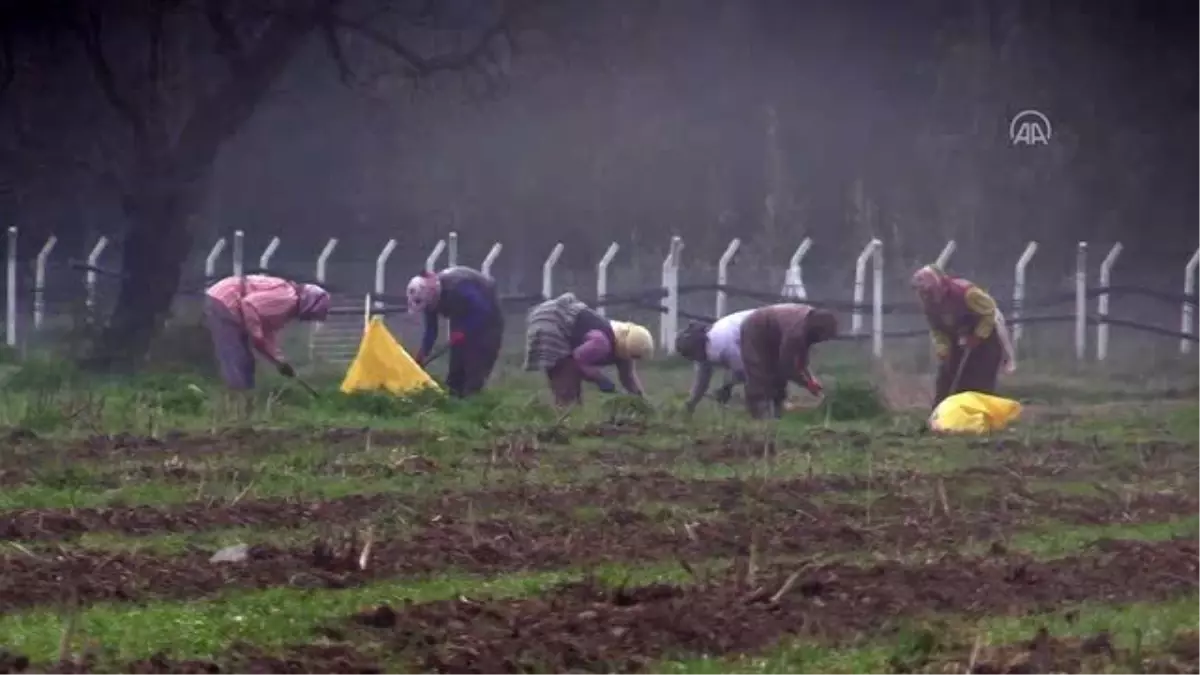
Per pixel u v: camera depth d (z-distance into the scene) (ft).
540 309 252.62
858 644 101.14
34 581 115.75
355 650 97.09
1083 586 119.55
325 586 117.50
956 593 115.75
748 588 115.03
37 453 183.11
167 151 331.16
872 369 325.62
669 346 360.48
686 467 182.80
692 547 133.49
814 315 240.94
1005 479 178.50
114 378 287.07
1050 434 226.17
